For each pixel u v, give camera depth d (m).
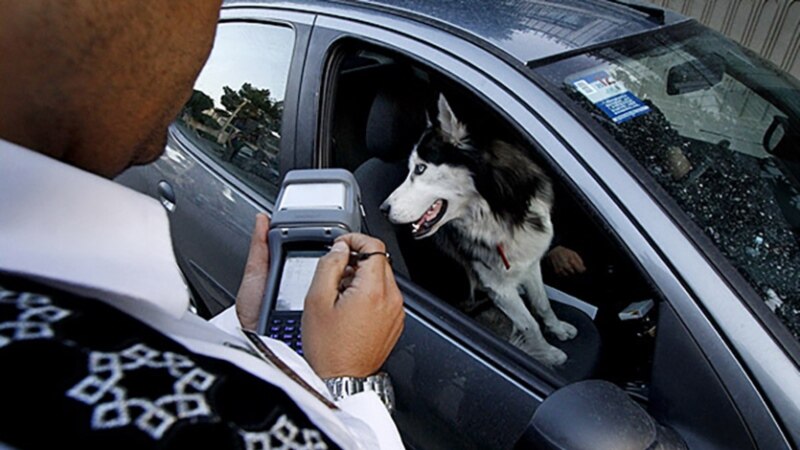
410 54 1.57
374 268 0.88
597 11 1.71
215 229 2.03
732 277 1.10
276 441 0.38
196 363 0.38
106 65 0.42
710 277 1.10
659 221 1.16
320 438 0.42
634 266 1.16
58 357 0.32
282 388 0.42
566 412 1.02
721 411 1.04
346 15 1.76
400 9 1.68
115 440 0.31
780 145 1.50
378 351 0.86
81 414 0.31
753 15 4.02
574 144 1.28
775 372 1.01
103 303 0.36
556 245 2.02
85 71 0.41
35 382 0.30
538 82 1.37
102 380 0.33
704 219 1.20
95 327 0.35
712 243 1.16
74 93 0.41
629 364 1.56
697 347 1.07
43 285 0.34
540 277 1.98
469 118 1.87
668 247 1.13
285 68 1.87
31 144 0.41
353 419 0.60
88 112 0.43
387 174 2.12
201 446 0.34
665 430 1.04
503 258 1.98
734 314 1.06
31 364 0.31
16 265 0.33
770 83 1.69
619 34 1.61
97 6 0.40
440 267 2.14
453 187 1.96
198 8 0.47
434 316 1.49
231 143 2.04
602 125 1.30
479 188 1.93
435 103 1.96
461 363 1.42
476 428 1.38
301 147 1.79
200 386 0.36
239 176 2.00
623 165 1.23
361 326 0.83
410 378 1.48
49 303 0.34
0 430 0.29
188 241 2.14
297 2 1.91
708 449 1.05
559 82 1.38
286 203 1.18
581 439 0.98
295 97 1.82
